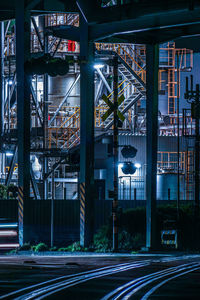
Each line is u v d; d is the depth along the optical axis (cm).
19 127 4659
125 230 4953
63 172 7662
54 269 2444
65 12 4775
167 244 4591
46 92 6888
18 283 1852
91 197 4547
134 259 3397
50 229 5384
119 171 7456
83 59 3759
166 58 9006
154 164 4659
